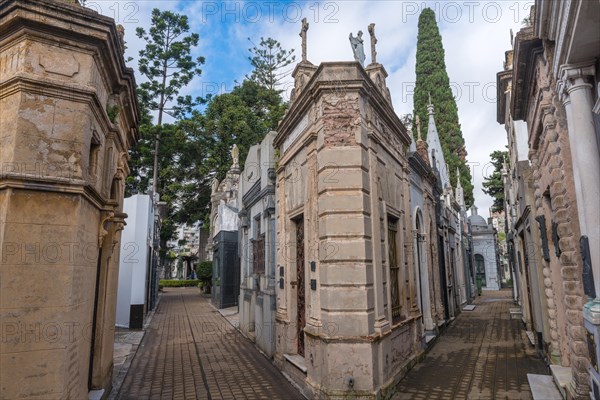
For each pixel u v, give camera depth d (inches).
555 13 180.1
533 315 420.5
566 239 223.9
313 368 259.8
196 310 776.3
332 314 239.9
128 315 565.0
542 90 236.7
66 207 164.4
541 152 285.7
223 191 1066.1
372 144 274.5
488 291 1232.2
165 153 1146.7
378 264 262.8
